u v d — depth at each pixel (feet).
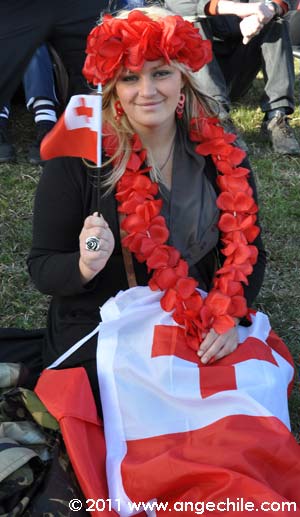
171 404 6.42
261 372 6.75
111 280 7.24
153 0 12.57
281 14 13.44
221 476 5.73
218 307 6.93
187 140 7.28
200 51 6.82
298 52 15.60
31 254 7.22
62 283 6.93
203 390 6.49
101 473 6.19
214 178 7.32
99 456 6.28
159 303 7.02
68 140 6.30
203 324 6.89
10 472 5.96
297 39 15.62
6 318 9.72
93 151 6.33
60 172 7.02
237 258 7.11
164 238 6.91
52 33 11.67
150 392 6.49
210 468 5.77
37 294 10.14
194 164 7.22
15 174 12.74
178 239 7.14
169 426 6.28
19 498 5.99
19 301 10.00
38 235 7.18
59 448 6.28
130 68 6.57
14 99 15.20
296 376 9.00
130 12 7.09
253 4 12.87
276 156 13.89
